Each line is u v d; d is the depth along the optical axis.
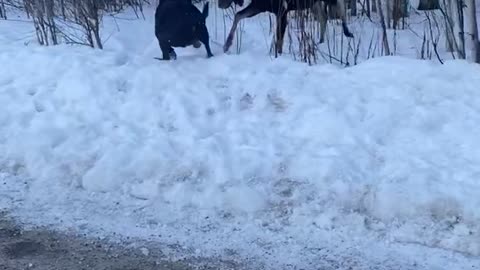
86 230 4.36
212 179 4.86
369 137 5.29
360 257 3.97
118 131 5.63
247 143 5.32
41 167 5.17
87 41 8.11
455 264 3.87
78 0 9.24
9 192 4.89
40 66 6.97
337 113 5.65
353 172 4.75
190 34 7.28
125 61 7.29
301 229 4.32
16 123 5.83
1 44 8.03
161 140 5.38
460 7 6.95
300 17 7.60
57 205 4.70
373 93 6.08
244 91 6.32
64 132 5.61
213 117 5.86
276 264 3.92
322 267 3.88
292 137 5.43
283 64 7.01
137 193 4.82
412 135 5.31
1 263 3.98
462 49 7.02
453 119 5.53
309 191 4.65
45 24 8.40
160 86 6.43
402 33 8.22
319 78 6.56
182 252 4.08
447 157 4.94
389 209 4.37
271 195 4.65
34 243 4.21
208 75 6.75
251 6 7.70
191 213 4.55
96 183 4.93
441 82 6.16
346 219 4.38
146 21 9.32
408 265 3.87
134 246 4.16
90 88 6.32
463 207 4.26
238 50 7.84
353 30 8.37
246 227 4.37
